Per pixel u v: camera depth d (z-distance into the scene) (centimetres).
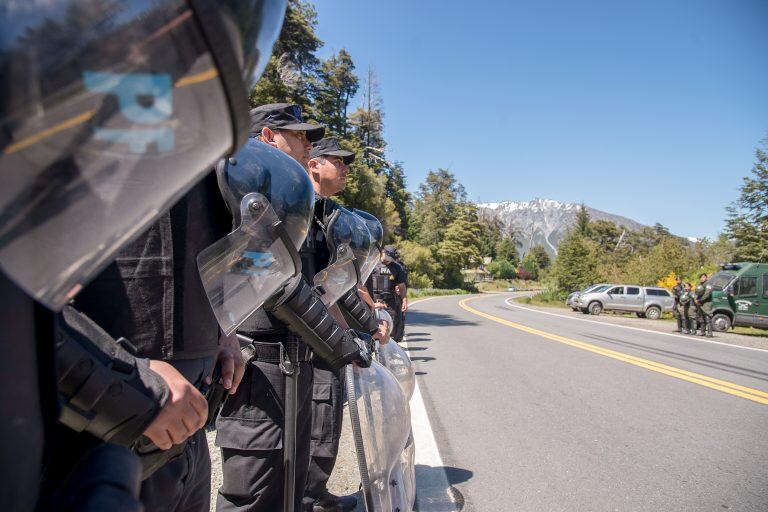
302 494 219
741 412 561
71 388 78
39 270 55
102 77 50
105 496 62
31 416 60
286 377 185
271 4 65
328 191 290
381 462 210
